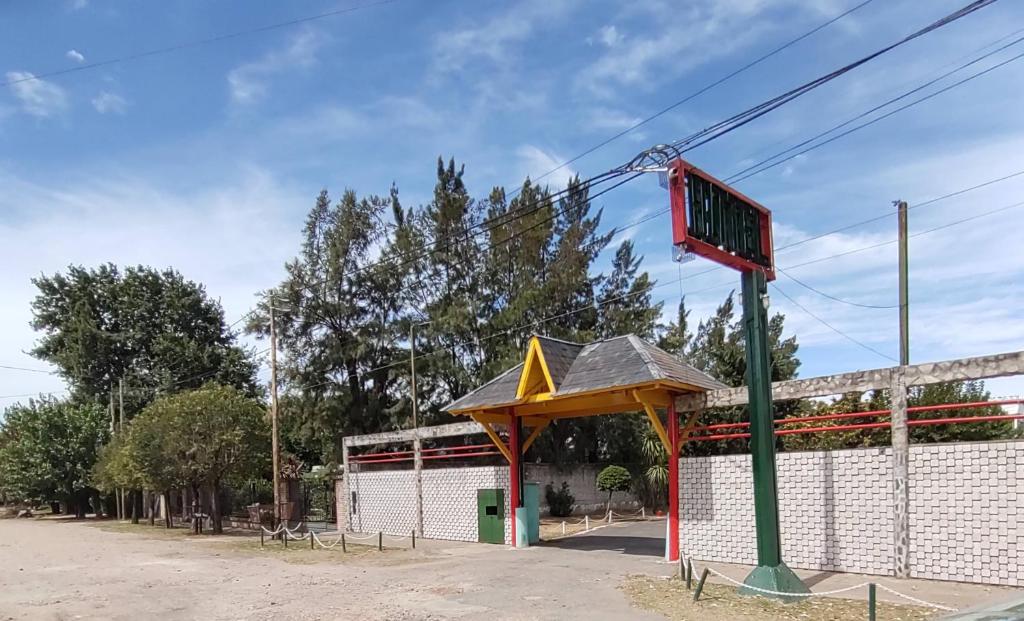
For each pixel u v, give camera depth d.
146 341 52.31
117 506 44.00
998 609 4.96
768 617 9.55
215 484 28.86
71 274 53.25
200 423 27.69
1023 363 10.91
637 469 36.72
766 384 11.52
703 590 11.51
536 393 17.66
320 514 34.00
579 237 36.94
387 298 38.28
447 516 21.61
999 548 11.02
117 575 15.84
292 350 37.53
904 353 23.00
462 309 35.25
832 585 11.68
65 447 44.38
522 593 11.97
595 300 37.91
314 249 38.19
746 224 12.16
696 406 15.30
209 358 51.31
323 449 39.59
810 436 19.06
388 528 23.75
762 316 11.80
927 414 16.81
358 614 10.57
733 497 14.47
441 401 37.22
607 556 16.41
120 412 44.94
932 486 11.82
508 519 19.50
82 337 50.09
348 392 37.16
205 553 20.62
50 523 42.16
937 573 11.64
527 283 35.81
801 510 13.41
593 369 16.58
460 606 10.96
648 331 37.38
